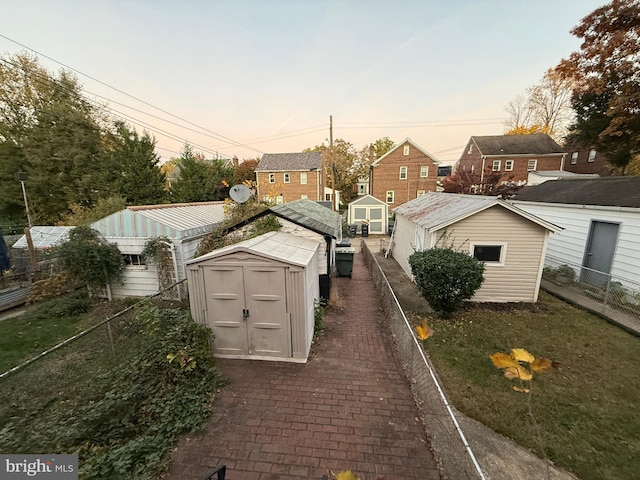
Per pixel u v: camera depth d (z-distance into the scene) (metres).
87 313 8.61
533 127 35.28
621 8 13.42
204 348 5.09
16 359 5.94
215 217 12.38
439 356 5.87
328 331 7.04
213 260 5.45
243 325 5.63
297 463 3.44
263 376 5.16
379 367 5.48
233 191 11.12
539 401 4.54
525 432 3.93
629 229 8.48
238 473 3.31
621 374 5.26
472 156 32.06
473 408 4.39
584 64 15.81
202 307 5.64
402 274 12.58
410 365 5.09
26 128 21.61
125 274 9.77
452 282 7.27
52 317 8.33
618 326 7.18
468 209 8.80
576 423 4.08
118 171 22.50
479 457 3.55
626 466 3.42
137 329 6.26
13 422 3.65
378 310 8.45
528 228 8.60
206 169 28.62
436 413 3.72
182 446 3.65
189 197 26.83
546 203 11.79
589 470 3.36
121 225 9.55
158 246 9.07
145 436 3.59
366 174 47.47
